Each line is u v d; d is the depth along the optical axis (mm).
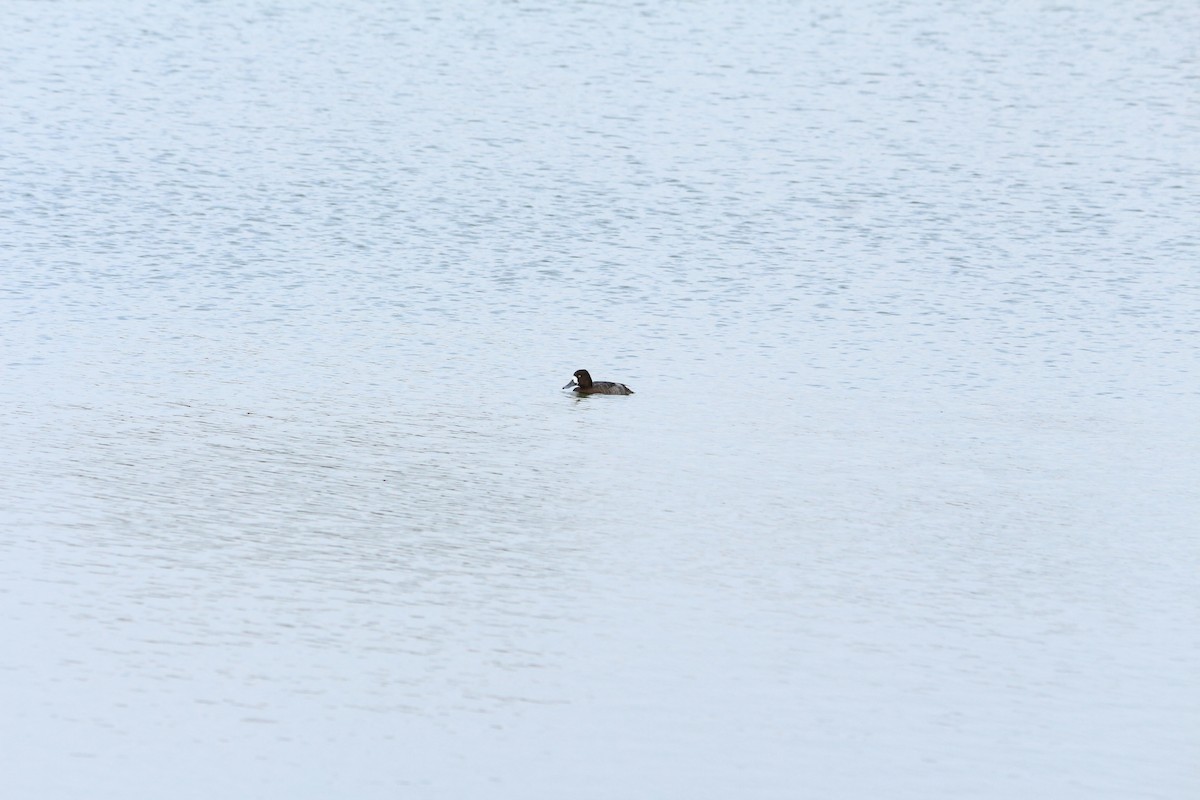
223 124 116625
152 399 67500
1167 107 128875
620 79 132875
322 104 123062
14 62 131500
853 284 86938
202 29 145000
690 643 48219
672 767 41906
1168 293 86562
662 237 94375
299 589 50781
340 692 44875
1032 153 115688
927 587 52406
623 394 69500
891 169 110938
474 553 53875
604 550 54406
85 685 44781
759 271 88688
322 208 97875
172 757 41719
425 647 47469
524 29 147500
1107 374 74125
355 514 56656
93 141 110688
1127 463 63406
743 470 61719
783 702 45094
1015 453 64250
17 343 73750
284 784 40750
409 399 68500
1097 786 41594
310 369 71812
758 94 129875
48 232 90875
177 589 50500
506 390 69875
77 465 60188
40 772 40906
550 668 46500
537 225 96062
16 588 50062
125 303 80000
